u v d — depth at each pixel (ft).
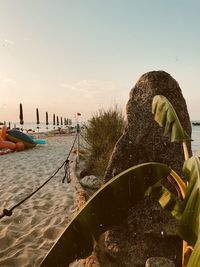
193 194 5.23
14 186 23.13
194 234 5.17
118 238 10.16
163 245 10.01
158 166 5.98
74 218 5.55
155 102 7.50
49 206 17.78
